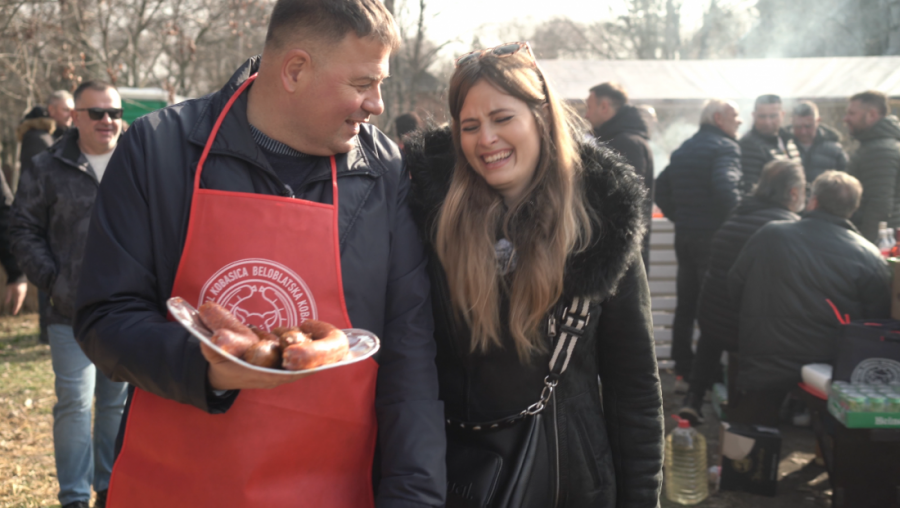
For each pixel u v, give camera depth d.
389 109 14.82
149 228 1.37
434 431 1.46
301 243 1.39
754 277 3.47
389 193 1.57
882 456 2.88
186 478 1.36
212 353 1.15
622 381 1.67
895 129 4.89
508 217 1.58
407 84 15.72
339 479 1.47
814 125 5.63
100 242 1.36
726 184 4.79
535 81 1.56
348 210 1.47
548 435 1.57
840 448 2.93
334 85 1.35
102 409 3.14
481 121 1.54
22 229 3.04
